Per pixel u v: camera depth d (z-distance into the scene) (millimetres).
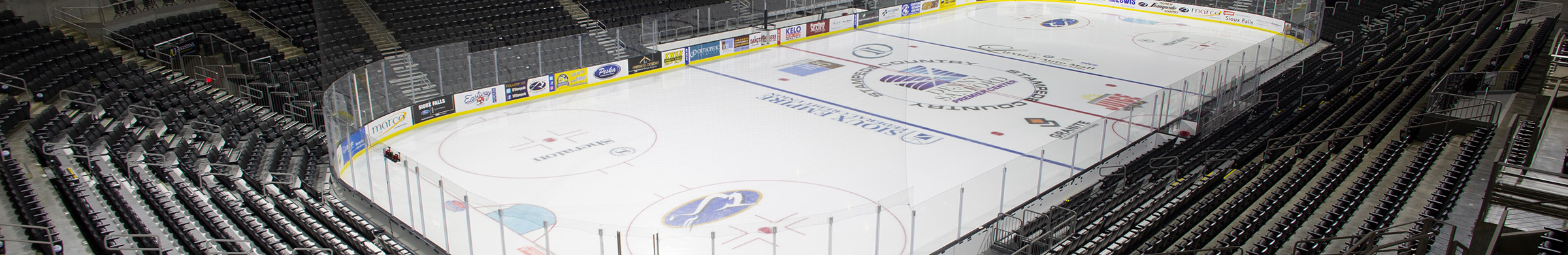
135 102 22188
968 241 14750
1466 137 19266
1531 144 15234
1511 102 22531
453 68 26344
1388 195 15711
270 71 25344
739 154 21328
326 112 19922
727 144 22141
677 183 19266
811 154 21391
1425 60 29000
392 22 30625
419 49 28438
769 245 15250
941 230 15500
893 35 38938
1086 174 18297
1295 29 37188
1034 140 23078
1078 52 35281
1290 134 21047
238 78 24484
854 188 18938
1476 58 28531
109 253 13047
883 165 20609
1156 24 41688
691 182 19297
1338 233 14750
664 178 19562
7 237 13836
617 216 17359
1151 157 19547
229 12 28938
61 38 24625
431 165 20859
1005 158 21531
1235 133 21328
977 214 16094
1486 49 29578
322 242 14750
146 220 15258
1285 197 16250
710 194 18578
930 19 43500
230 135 20875
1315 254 13766
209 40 26844
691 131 23469
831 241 14156
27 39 23719
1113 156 19719
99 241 13234
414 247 15328
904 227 15625
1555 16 36219
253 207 15938
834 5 39438
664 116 25062
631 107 26234
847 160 20984
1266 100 24438
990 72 31484
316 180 18859
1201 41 37656
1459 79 24812
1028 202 16312
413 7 31531
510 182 19578
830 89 28594
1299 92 25656
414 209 16375
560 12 34875
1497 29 33906
